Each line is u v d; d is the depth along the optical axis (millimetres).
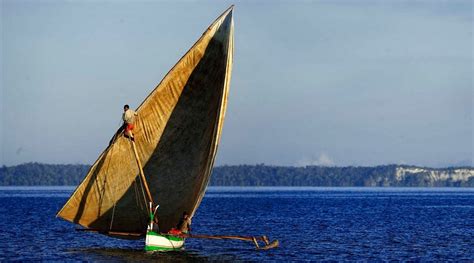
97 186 74312
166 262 71062
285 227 125000
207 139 72812
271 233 111375
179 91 72000
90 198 74750
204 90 71812
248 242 91250
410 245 91938
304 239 99250
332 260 76125
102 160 73250
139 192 75625
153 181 75188
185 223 76562
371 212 185875
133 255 76062
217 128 71750
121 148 73062
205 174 74250
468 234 110000
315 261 75125
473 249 87875
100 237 98000
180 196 76375
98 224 76938
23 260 73188
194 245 86000
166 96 72000
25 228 114000
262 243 90812
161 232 78688
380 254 81750
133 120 71875
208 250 81562
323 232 112875
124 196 75562
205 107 72188
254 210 196250
